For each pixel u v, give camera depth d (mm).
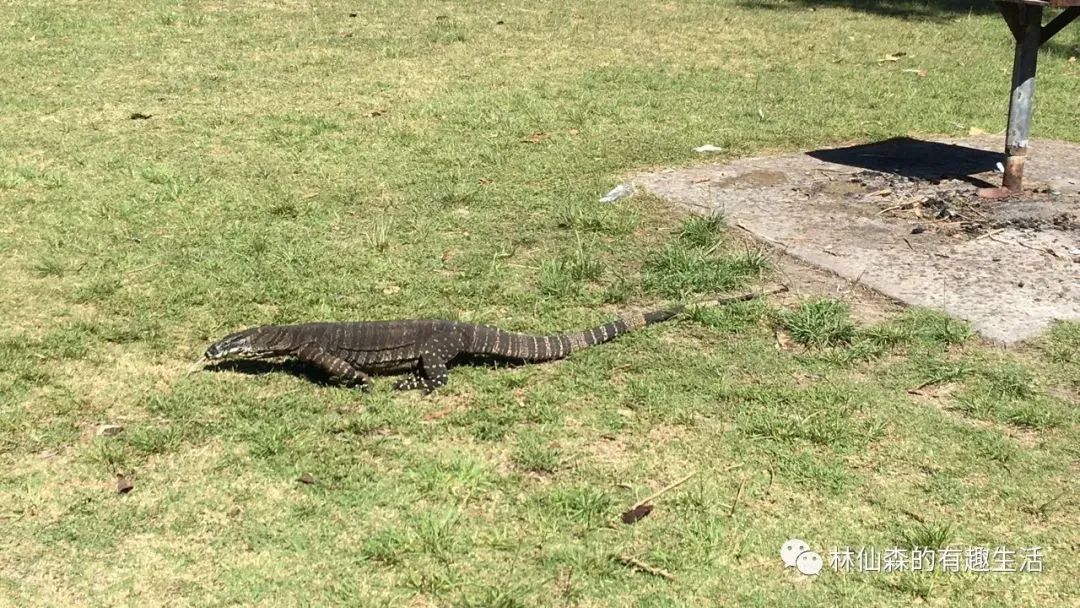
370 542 5004
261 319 7270
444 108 12477
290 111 12234
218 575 4820
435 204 9547
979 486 5547
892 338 6984
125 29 15719
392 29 16375
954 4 19812
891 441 5938
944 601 4754
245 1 17875
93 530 5121
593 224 8961
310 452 5738
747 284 7871
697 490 5461
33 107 12125
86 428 5988
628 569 4898
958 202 9469
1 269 8039
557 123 12047
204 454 5727
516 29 16656
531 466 5629
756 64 15109
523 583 4777
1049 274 7988
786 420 6070
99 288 7668
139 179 10016
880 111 12938
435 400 6305
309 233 8828
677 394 6371
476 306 7520
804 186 10055
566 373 6617
